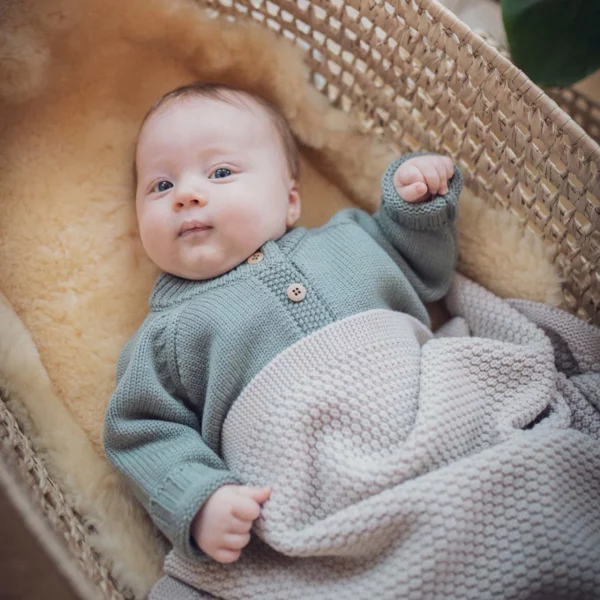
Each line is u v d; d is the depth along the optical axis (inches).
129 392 39.9
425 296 47.4
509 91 41.6
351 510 33.5
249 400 38.3
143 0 48.8
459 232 47.9
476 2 62.1
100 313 47.9
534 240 45.4
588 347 43.6
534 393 40.1
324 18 49.3
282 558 36.5
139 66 51.7
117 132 50.8
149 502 37.0
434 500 33.3
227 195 42.1
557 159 45.0
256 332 39.9
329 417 36.8
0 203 47.9
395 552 33.4
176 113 44.7
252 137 44.8
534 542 33.0
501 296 47.9
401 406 37.3
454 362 39.5
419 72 46.4
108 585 39.0
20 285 47.4
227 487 35.5
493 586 32.4
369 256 43.4
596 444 36.8
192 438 38.7
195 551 35.7
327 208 53.2
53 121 49.6
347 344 38.4
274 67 50.1
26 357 45.3
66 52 49.0
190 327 40.9
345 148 51.4
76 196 49.3
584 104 52.5
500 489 34.0
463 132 46.4
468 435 37.3
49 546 35.2
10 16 46.3
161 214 42.6
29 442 43.4
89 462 44.1
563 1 37.9
